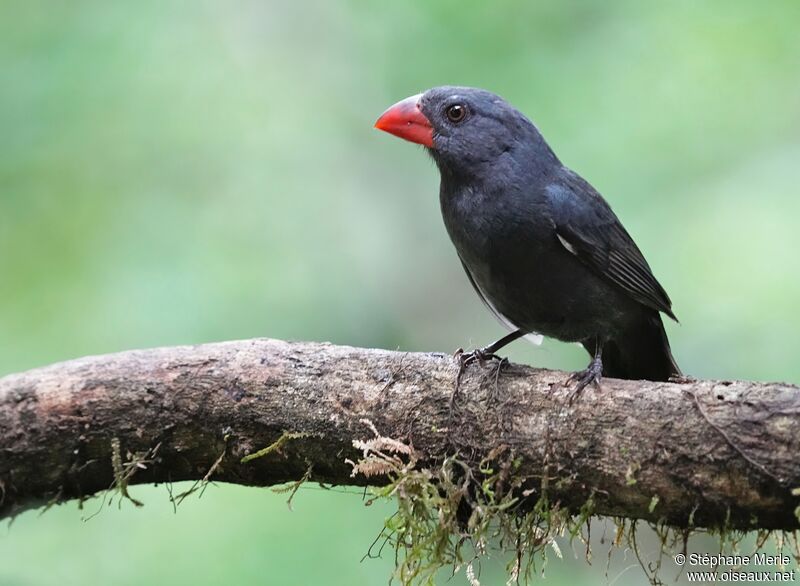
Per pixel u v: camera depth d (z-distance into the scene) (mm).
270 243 14789
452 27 15445
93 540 11078
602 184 14180
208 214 14836
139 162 14914
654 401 6773
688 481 6594
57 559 10953
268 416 7301
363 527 11109
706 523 6691
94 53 15062
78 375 7344
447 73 15445
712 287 12805
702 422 6574
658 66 14641
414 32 15703
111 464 7387
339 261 15133
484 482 7008
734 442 6469
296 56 15828
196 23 15680
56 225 14406
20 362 13273
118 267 14164
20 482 7363
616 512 6930
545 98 14828
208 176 15000
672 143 14164
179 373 7340
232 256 14578
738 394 6586
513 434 7051
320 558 10859
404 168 15906
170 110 15125
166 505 11227
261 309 14219
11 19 15023
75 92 14914
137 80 15133
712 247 13086
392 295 15469
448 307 15820
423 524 7090
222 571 10734
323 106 15695
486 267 8656
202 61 15430
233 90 15383
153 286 14031
